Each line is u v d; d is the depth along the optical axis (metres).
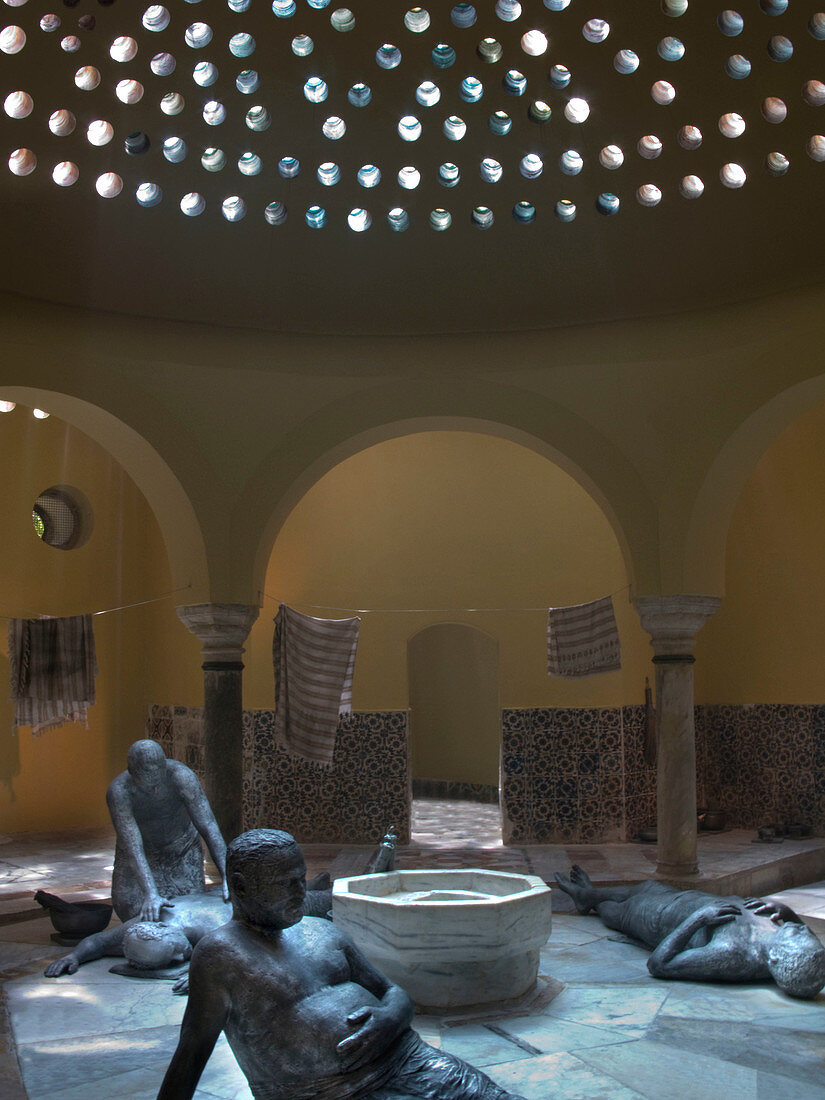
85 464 11.59
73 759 11.34
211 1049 2.96
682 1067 4.45
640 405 7.89
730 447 7.68
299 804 10.62
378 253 7.73
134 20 6.23
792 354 7.27
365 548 10.98
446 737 14.47
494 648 13.87
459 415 7.98
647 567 7.96
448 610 10.84
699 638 11.51
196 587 7.99
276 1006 2.95
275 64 6.59
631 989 5.60
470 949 5.18
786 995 5.47
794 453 10.83
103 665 11.65
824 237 7.00
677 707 7.98
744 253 7.32
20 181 6.87
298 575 10.88
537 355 7.92
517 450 10.88
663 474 7.93
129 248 7.41
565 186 7.30
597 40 6.43
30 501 11.07
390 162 7.18
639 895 6.73
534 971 5.55
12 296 7.24
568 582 10.63
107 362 7.57
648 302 7.72
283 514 8.20
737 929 5.77
